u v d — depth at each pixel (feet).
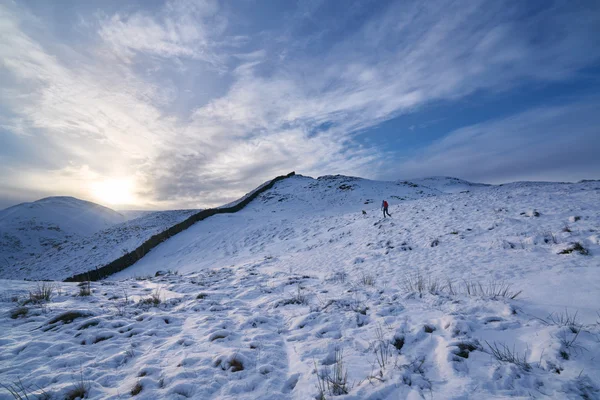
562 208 40.29
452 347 11.90
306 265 44.93
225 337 15.19
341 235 65.05
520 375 9.80
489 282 21.95
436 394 9.25
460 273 25.95
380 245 45.91
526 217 40.09
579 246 24.89
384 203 69.77
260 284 30.76
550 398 8.59
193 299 24.14
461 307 16.87
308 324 16.97
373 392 9.47
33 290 25.45
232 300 24.26
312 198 170.40
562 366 10.01
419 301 19.34
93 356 13.23
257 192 190.90
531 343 11.83
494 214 46.09
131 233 129.39
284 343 14.75
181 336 15.46
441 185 266.98
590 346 10.80
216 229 108.17
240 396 9.95
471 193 74.08
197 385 10.59
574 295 16.43
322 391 9.84
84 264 102.63
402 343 13.16
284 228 94.84
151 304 22.31
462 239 38.17
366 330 15.12
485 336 13.00
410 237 45.91
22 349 13.73
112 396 10.08
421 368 11.03
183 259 83.61
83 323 16.67
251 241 88.12
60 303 21.59
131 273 80.12
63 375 11.34
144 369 11.81
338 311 18.56
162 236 104.12
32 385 10.66
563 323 13.35
